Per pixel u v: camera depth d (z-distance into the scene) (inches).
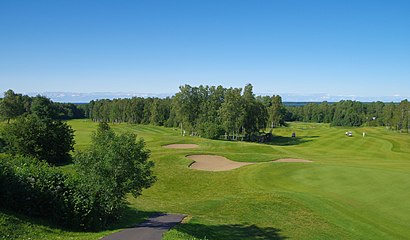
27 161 858.8
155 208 997.2
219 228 797.9
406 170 1465.3
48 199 721.6
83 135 3442.4
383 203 1012.5
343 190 1157.1
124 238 636.1
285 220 889.5
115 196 744.3
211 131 3737.7
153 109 5757.9
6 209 673.6
